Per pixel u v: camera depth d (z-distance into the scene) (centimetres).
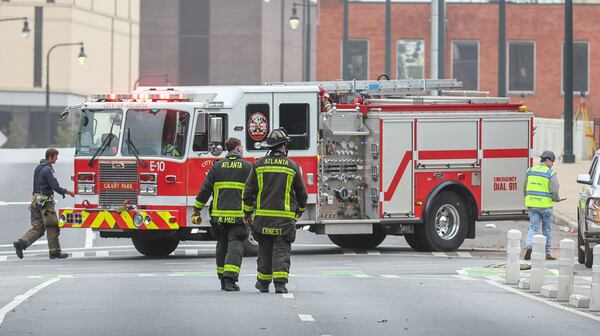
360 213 6956
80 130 6631
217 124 6506
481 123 7131
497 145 7181
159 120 6538
